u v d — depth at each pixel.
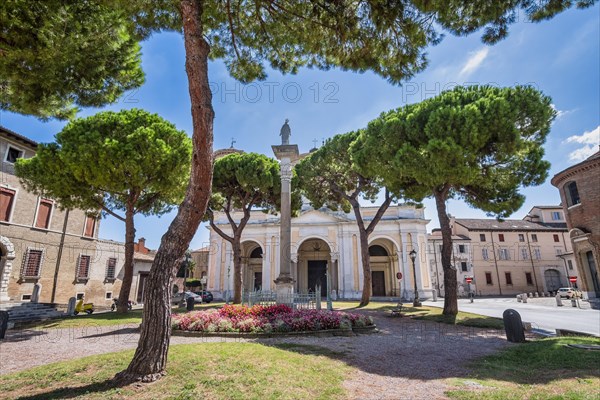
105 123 15.17
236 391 4.34
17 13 5.64
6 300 19.72
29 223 21.75
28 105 7.28
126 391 4.19
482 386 5.11
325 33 7.01
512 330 9.30
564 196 26.28
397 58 6.64
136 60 7.92
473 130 11.69
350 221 33.41
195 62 5.30
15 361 6.93
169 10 7.12
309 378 5.16
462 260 44.12
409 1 5.78
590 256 24.83
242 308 11.27
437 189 15.12
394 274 33.66
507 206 14.55
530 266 44.44
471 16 6.01
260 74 8.16
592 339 8.51
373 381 5.42
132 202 16.09
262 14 7.38
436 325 12.49
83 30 6.53
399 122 13.92
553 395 4.52
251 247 36.59
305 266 35.84
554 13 5.72
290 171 15.55
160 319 4.80
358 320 10.59
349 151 18.47
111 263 29.44
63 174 14.70
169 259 4.96
